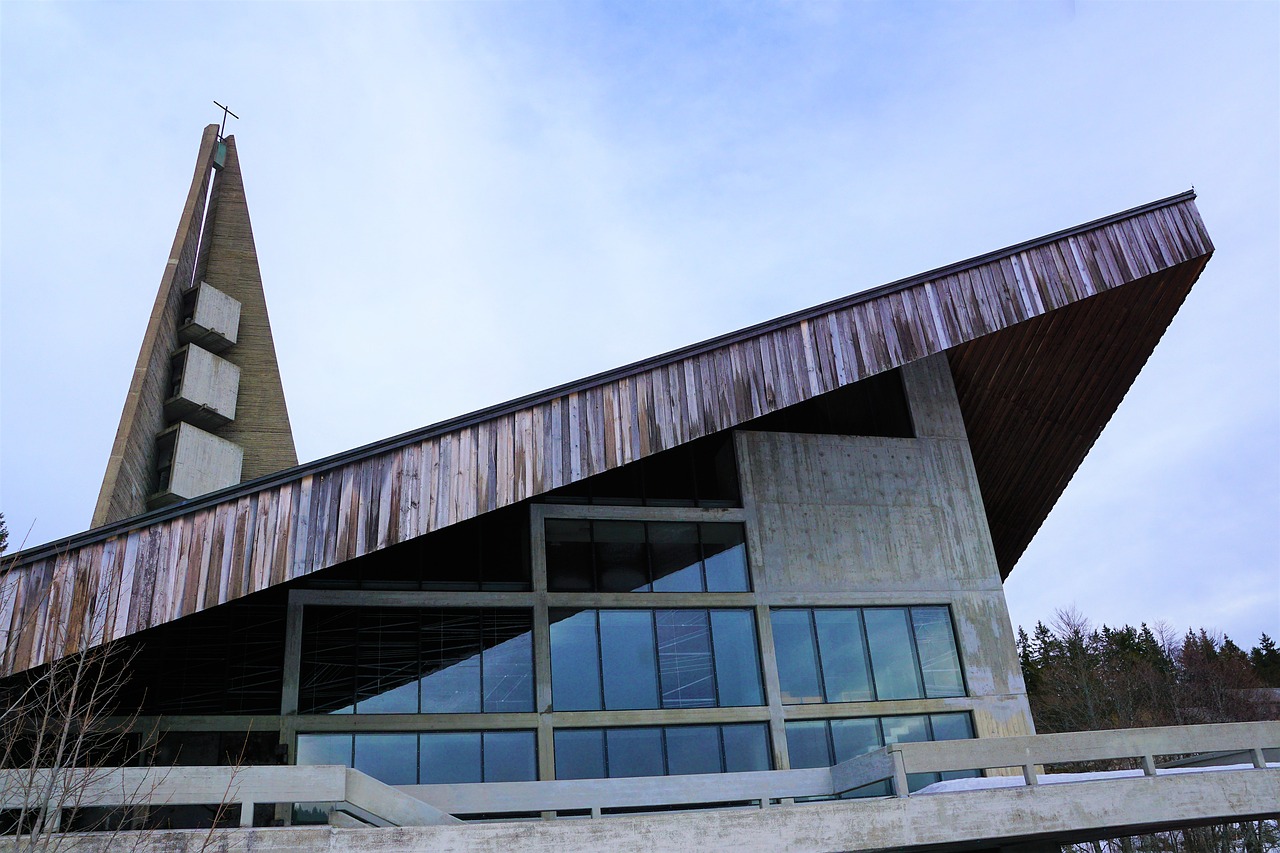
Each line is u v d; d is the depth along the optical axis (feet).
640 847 33.24
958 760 38.42
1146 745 40.50
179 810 47.03
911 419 73.26
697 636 63.00
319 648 57.31
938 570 68.74
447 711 57.41
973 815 37.42
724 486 67.92
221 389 85.30
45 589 36.83
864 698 64.08
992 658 67.15
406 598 59.31
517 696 58.80
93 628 36.60
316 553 40.60
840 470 69.82
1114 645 193.06
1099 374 73.67
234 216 98.73
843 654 65.00
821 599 65.57
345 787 32.35
